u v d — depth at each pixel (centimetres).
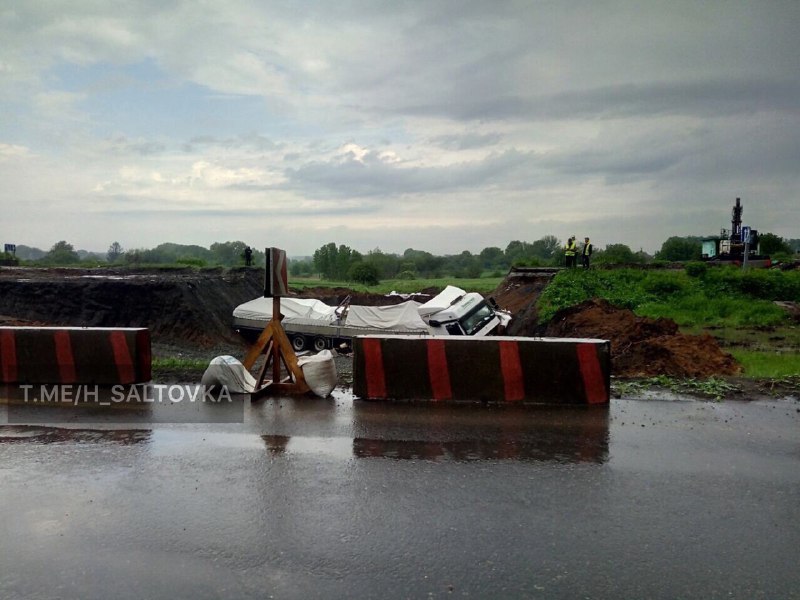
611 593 387
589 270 3000
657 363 1173
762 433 724
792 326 2089
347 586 394
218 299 2827
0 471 602
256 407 851
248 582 400
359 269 5803
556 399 862
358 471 597
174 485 564
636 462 623
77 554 437
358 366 895
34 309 2397
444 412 821
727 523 485
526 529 474
